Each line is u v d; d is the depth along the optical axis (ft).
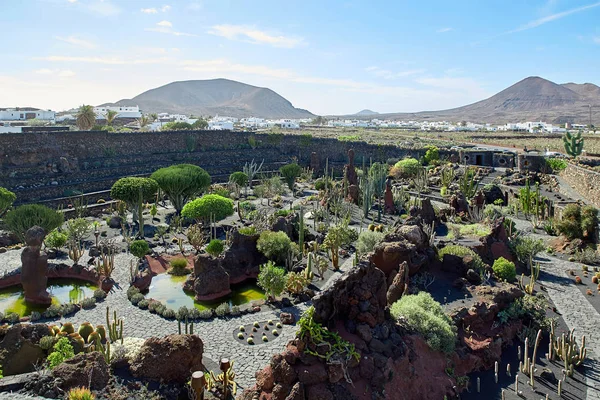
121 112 567.18
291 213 169.78
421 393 71.61
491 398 76.33
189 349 71.51
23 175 232.94
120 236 168.76
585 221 145.38
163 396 67.05
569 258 138.51
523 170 264.72
